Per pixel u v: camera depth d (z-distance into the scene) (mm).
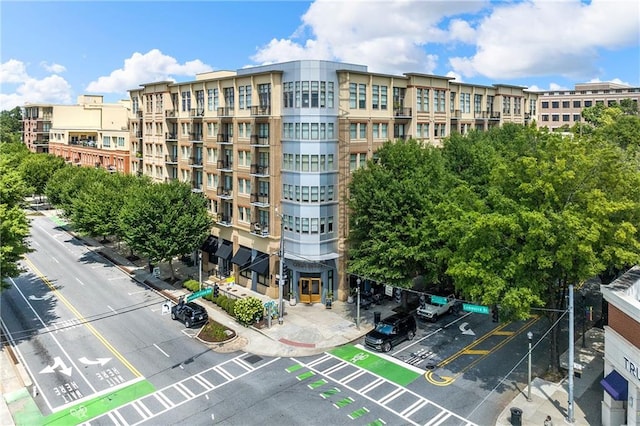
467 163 43406
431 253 34938
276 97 43375
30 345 34344
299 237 42594
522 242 28719
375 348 33875
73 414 25750
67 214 64688
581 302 40500
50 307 42188
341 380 29688
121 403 26906
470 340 36031
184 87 57344
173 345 34750
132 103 72812
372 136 45875
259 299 41375
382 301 44500
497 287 26484
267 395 27828
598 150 28578
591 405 26656
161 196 46562
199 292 36469
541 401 27125
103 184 62125
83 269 54594
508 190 29891
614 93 118812
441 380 29703
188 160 57188
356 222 38375
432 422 25078
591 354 33375
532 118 75500
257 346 34812
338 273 44000
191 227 46844
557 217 25359
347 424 24859
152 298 45000
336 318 40188
